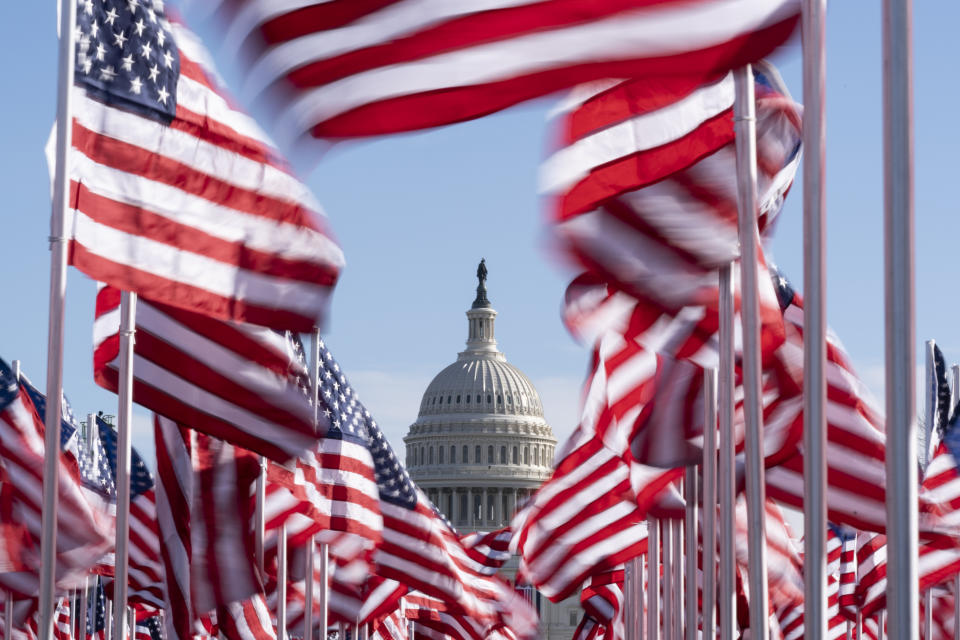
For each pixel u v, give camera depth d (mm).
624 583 61750
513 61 15930
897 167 13812
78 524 30688
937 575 41625
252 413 26359
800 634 49938
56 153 21625
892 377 13750
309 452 33250
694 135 20844
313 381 33250
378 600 56719
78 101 22641
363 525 41031
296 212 23750
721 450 22359
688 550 32625
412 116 16094
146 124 22938
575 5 15930
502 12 15961
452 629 69812
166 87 23094
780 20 15734
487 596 58688
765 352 22172
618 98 20703
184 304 22984
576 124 20688
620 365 29344
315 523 44781
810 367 16062
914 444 13703
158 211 22922
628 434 29219
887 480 13844
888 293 13828
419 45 16000
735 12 15711
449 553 54344
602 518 43312
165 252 22922
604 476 43219
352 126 16141
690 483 32688
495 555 67188
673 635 39969
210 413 26281
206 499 31578
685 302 21656
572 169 20609
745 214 19188
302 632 56250
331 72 16094
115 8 22922
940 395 46656
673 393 27406
